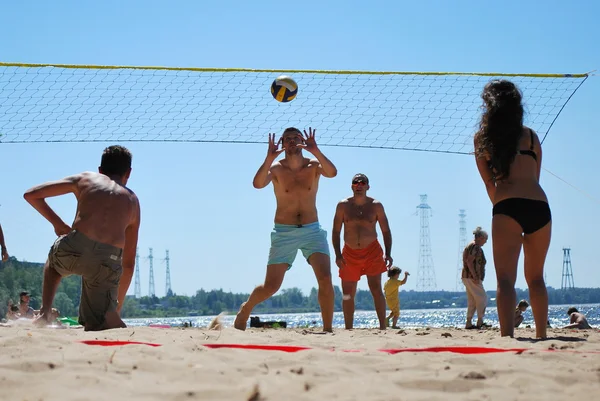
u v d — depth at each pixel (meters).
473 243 10.62
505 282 4.87
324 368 3.19
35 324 5.42
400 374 3.09
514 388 2.81
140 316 87.25
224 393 2.66
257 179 6.77
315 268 6.82
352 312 8.32
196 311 108.88
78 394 2.60
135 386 2.77
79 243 5.26
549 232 4.88
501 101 4.88
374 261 8.26
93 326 5.34
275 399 2.59
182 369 3.09
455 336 5.90
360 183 8.27
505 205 4.83
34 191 5.36
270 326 12.20
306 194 6.85
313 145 6.76
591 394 2.70
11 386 2.73
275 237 6.81
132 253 5.77
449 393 2.75
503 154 4.83
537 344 4.37
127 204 5.55
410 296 130.12
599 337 5.12
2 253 6.01
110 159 5.82
